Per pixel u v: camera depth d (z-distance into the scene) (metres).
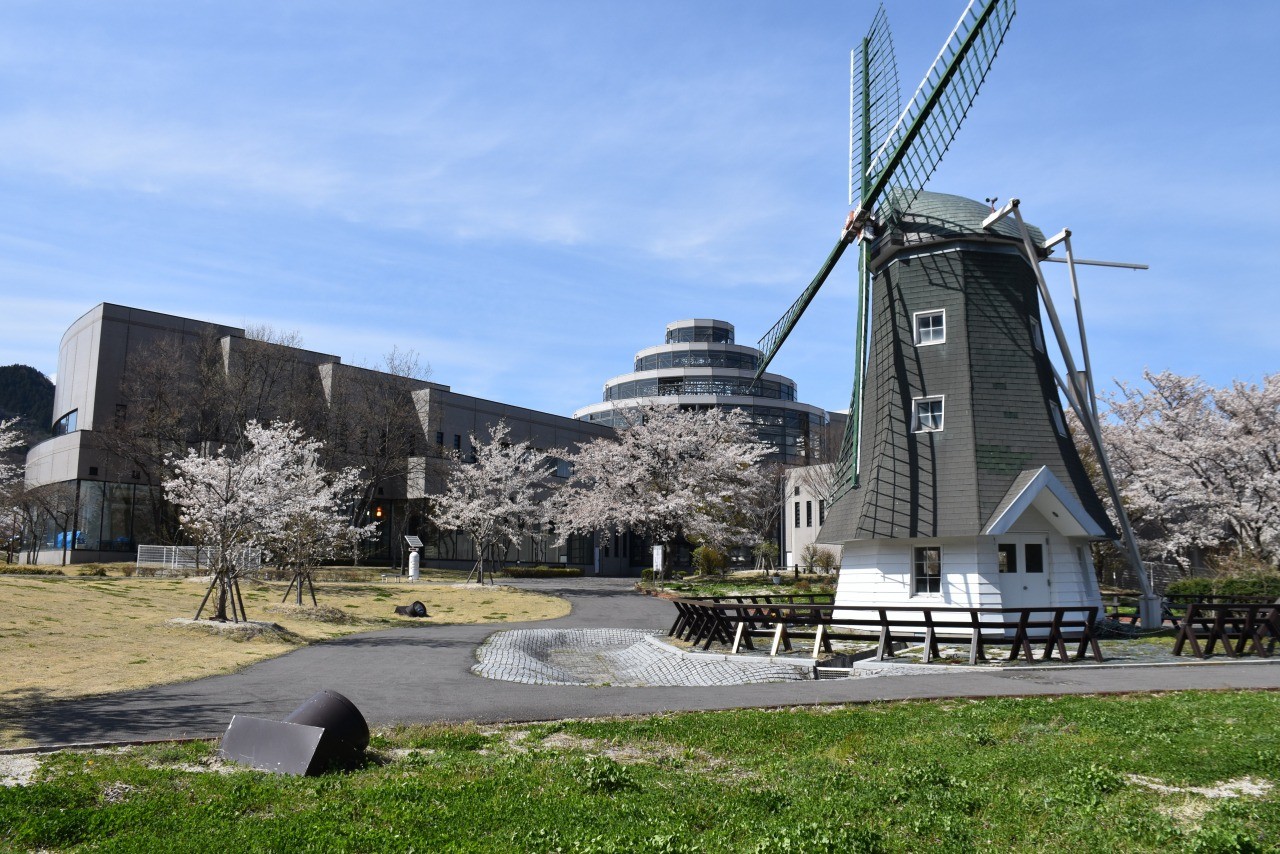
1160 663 17.42
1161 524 40.28
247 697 14.32
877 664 18.20
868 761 9.72
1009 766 9.20
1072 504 22.98
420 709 13.57
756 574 56.12
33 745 10.40
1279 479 32.59
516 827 7.41
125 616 23.66
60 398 58.88
